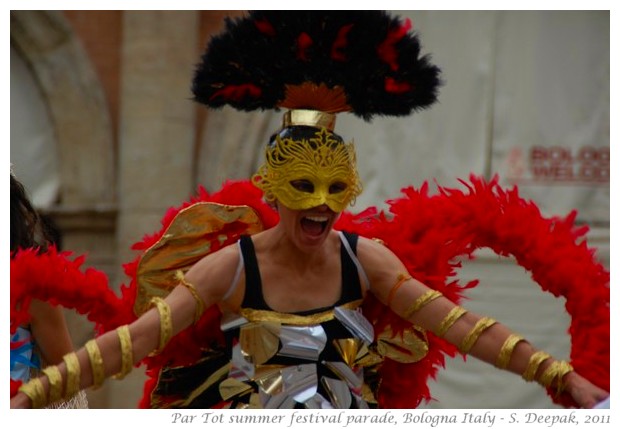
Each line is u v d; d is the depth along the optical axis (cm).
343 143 508
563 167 1362
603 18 1359
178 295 496
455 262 639
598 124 1364
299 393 503
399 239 561
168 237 545
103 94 1438
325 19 520
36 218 598
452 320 507
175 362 556
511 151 1364
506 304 1351
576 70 1365
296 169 490
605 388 499
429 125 1377
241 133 1412
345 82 524
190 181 1398
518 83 1366
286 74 523
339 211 498
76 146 1438
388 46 530
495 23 1360
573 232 548
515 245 549
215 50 535
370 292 542
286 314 504
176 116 1386
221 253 508
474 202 563
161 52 1383
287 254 507
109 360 471
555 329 1345
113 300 563
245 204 574
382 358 556
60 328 589
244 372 506
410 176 1380
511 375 1328
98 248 1430
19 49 1435
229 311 512
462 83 1366
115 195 1435
